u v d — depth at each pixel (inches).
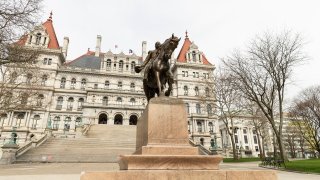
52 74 2306.8
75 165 781.9
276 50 922.1
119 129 1652.3
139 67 343.0
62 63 2591.0
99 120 2208.4
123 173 204.4
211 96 1565.0
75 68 2450.8
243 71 968.9
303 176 541.3
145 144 260.8
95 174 198.5
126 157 218.4
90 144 1152.2
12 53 730.8
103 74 2514.8
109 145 1165.1
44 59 2320.4
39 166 744.3
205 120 2324.1
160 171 215.8
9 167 711.7
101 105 2117.4
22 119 2021.4
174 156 227.8
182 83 2476.6
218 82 1374.3
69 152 1000.9
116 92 2315.5
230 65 1075.9
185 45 2790.4
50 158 927.7
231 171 226.8
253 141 3395.7
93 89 2267.5
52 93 2263.8
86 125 1722.4
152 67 314.8
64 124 2235.5
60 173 532.1
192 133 2247.8
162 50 316.5
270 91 1017.5
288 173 640.4
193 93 2460.6
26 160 896.3
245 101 1309.1
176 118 267.0
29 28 721.6
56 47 2456.9
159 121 261.0
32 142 1039.6
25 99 1131.3
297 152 2952.8
